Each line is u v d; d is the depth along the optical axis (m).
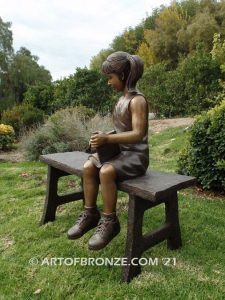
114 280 2.45
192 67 12.60
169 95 13.80
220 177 4.12
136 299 2.23
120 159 2.46
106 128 7.05
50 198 3.35
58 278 2.49
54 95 16.50
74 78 14.45
